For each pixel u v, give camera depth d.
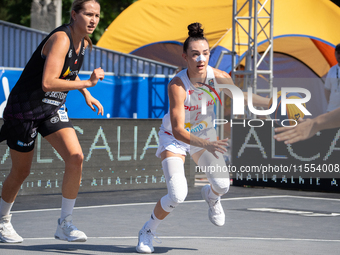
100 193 15.36
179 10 32.09
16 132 7.73
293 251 7.34
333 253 7.23
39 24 31.27
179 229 9.87
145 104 24.69
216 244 8.05
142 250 7.20
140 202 13.77
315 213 12.03
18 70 21.28
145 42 31.03
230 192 16.03
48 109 7.70
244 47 25.58
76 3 7.43
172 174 7.29
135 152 16.23
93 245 7.94
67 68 7.53
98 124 15.49
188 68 7.42
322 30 28.38
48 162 14.91
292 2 28.50
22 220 10.87
